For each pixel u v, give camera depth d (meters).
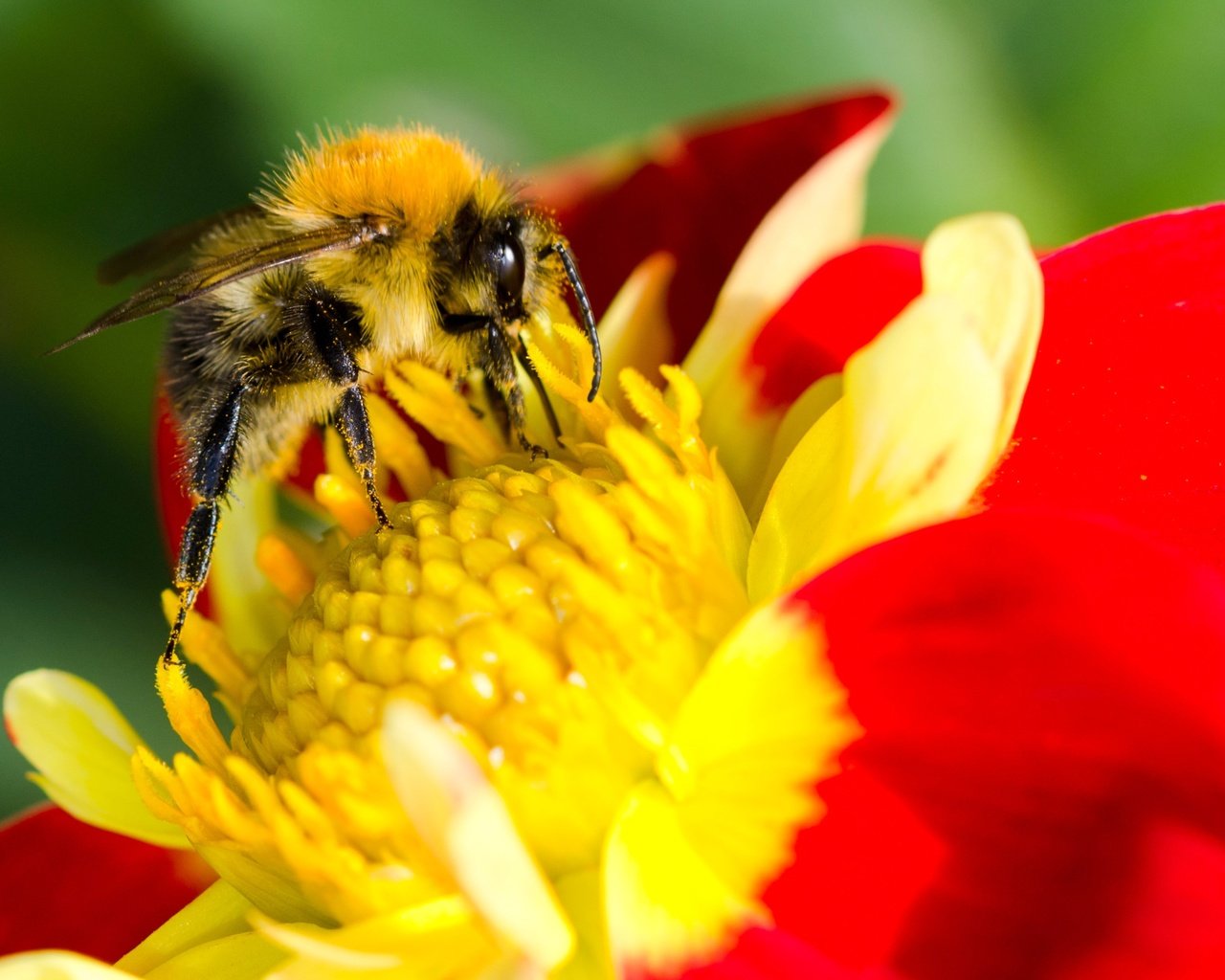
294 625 0.11
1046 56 0.13
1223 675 0.10
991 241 0.11
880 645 0.11
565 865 0.11
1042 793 0.10
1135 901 0.10
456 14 0.14
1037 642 0.10
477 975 0.10
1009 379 0.11
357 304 0.12
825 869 0.10
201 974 0.11
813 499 0.11
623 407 0.12
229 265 0.12
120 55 0.14
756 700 0.11
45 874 0.12
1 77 0.14
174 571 0.12
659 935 0.11
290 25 0.14
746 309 0.12
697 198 0.13
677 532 0.11
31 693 0.12
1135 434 0.11
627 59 0.14
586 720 0.11
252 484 0.12
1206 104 0.13
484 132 0.14
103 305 0.14
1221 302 0.11
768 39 0.14
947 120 0.14
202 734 0.11
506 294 0.12
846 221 0.12
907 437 0.11
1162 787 0.10
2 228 0.14
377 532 0.11
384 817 0.11
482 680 0.11
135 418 0.14
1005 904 0.10
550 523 0.11
